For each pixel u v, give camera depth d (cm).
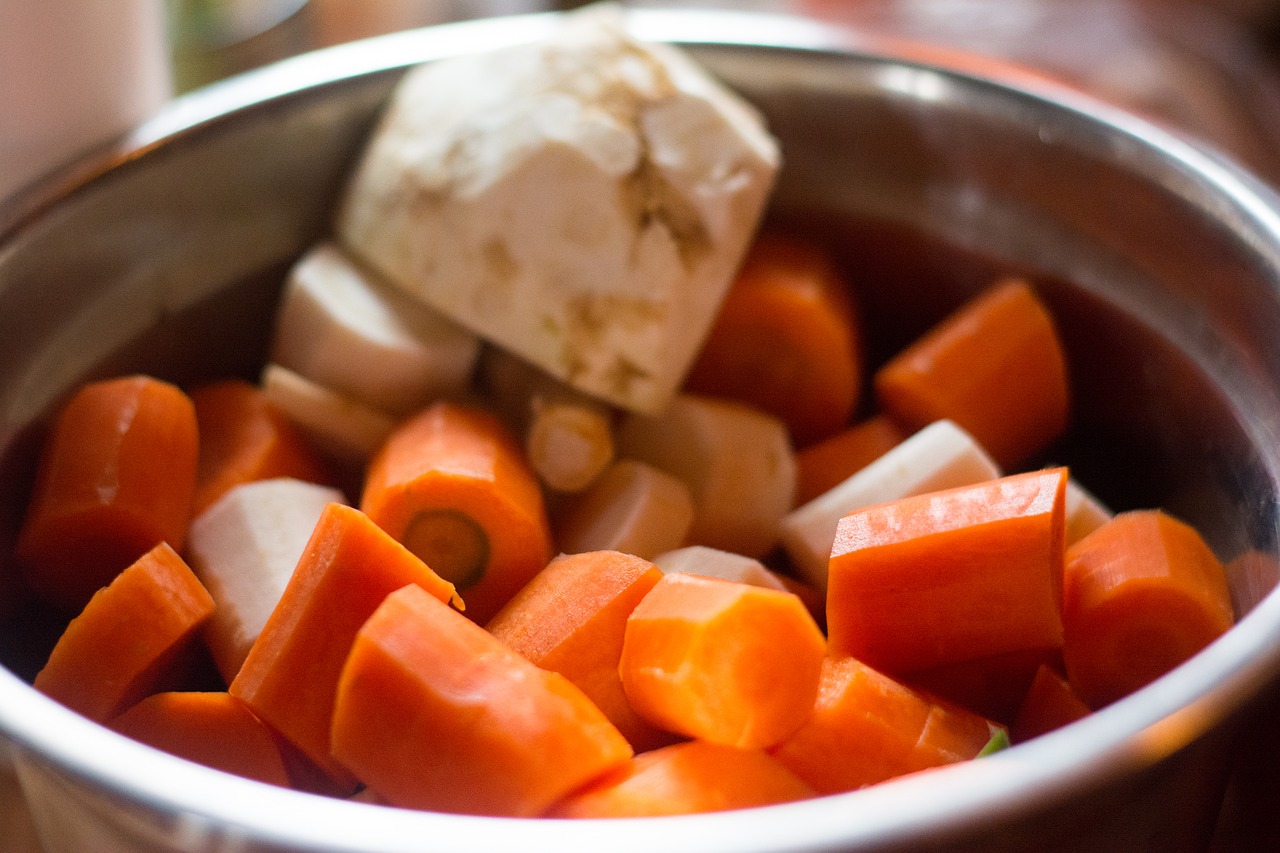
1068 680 38
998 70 45
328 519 35
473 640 33
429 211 43
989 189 45
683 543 42
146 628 36
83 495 39
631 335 42
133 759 30
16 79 42
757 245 47
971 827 29
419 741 33
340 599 35
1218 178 41
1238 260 40
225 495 40
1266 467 39
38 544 39
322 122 45
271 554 39
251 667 35
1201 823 34
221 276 44
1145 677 37
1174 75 57
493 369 44
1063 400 45
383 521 39
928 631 36
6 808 40
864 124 46
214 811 29
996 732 35
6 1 41
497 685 33
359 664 33
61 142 42
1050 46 58
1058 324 45
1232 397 41
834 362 46
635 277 42
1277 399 39
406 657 33
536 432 42
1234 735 32
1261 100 56
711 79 47
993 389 44
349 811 29
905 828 29
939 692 37
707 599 34
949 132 45
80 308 41
